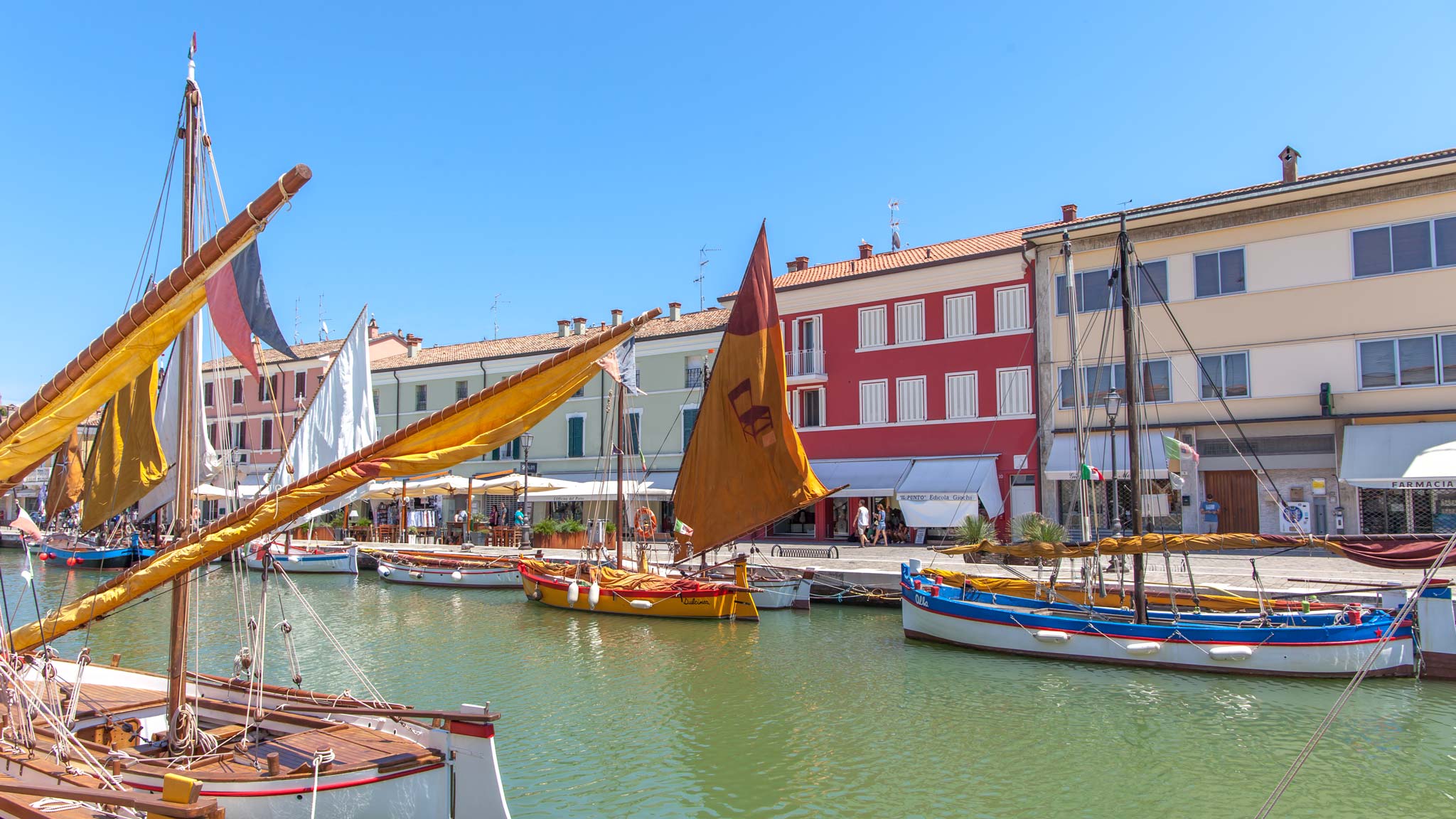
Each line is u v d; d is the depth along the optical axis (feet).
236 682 40.70
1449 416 94.22
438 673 63.41
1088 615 66.08
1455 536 27.48
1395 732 47.91
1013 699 55.16
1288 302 103.50
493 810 30.60
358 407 57.77
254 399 190.29
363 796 29.96
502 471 167.02
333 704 37.09
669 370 152.56
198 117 33.99
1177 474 77.15
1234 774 42.22
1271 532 101.91
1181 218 109.29
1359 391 99.25
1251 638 59.72
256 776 29.43
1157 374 110.11
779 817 37.47
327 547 128.77
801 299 139.33
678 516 79.66
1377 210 99.40
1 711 35.73
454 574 111.86
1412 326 97.04
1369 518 97.60
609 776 42.32
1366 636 58.13
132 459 41.81
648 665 65.21
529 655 69.46
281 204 24.32
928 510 117.50
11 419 27.43
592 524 134.41
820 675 61.72
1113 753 45.21
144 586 30.30
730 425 75.25
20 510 35.58
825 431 135.23
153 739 35.50
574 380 30.27
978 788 40.57
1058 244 118.11
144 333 26.18
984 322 123.44
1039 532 79.25
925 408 127.24
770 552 112.16
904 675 61.46
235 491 61.21
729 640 74.59
